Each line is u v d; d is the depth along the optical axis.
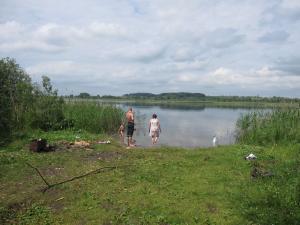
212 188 10.01
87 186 10.24
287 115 19.69
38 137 18.92
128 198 9.21
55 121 22.09
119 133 25.64
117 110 27.39
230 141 23.38
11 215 8.25
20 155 14.30
